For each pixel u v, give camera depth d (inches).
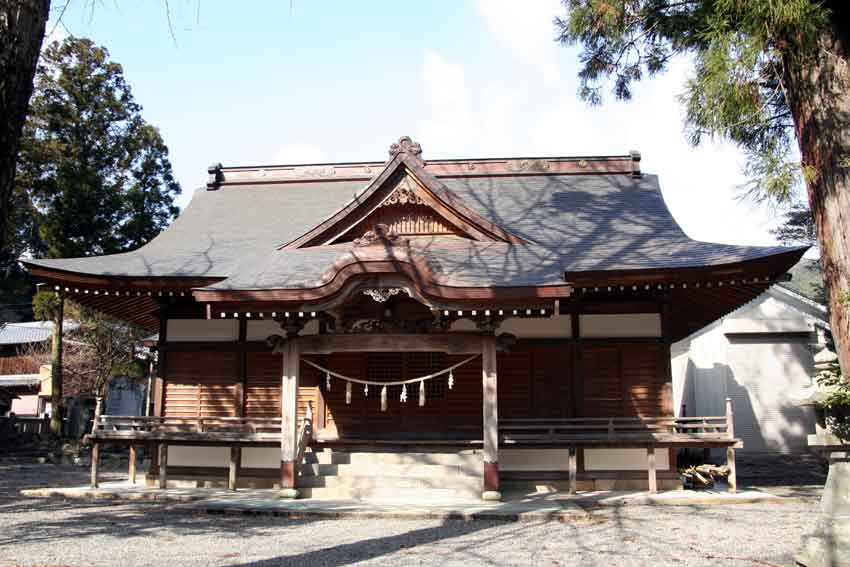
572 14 474.9
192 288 568.1
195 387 605.9
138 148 1224.2
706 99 321.1
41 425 1184.8
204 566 298.2
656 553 319.6
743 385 964.0
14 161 194.1
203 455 594.6
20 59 195.0
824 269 296.7
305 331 603.5
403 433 584.1
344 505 465.4
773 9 283.4
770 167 287.6
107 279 562.6
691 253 546.9
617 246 583.8
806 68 303.3
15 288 1332.4
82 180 1115.3
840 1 294.5
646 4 441.4
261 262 598.2
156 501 517.7
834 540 258.1
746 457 888.9
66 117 1154.7
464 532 381.7
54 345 1047.6
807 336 962.7
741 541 346.6
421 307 524.4
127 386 1444.4
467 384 586.6
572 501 488.1
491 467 488.7
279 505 464.4
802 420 941.8
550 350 577.9
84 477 717.9
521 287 470.6
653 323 571.5
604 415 564.7
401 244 488.4
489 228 584.7
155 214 1250.6
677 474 547.5
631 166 741.9
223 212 743.7
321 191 773.3
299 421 593.3
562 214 671.8
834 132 291.0
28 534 378.9
